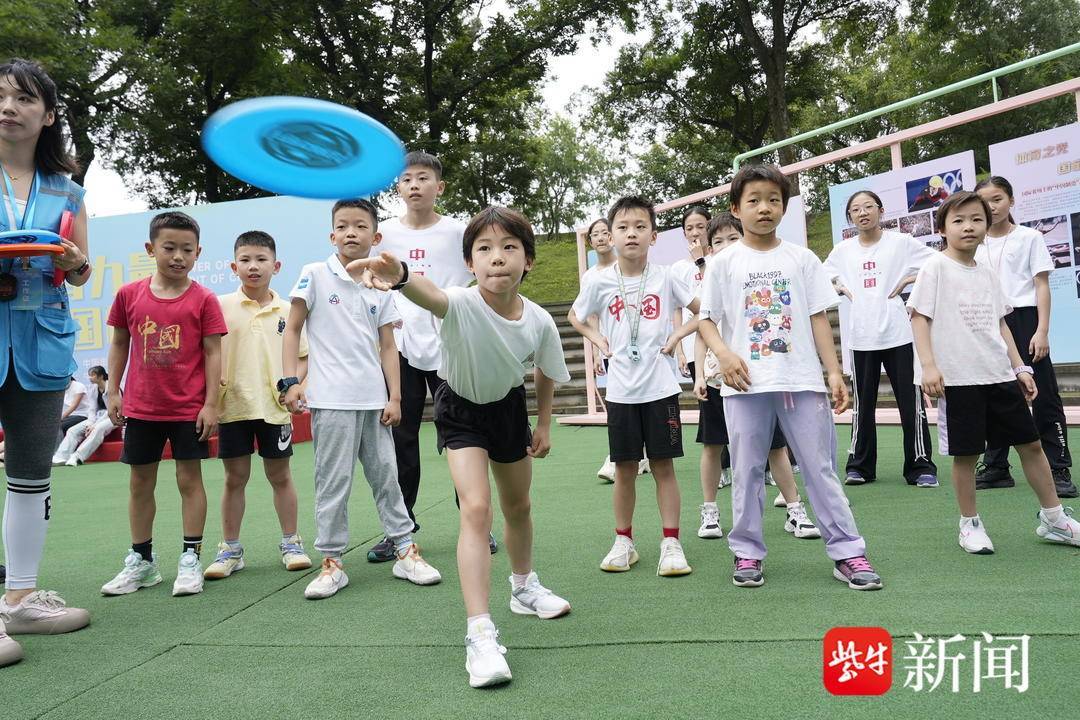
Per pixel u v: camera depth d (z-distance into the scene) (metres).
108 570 3.38
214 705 1.81
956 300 2.83
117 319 3.08
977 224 2.83
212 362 3.05
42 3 13.05
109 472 7.32
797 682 1.72
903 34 22.36
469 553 1.99
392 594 2.73
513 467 2.26
